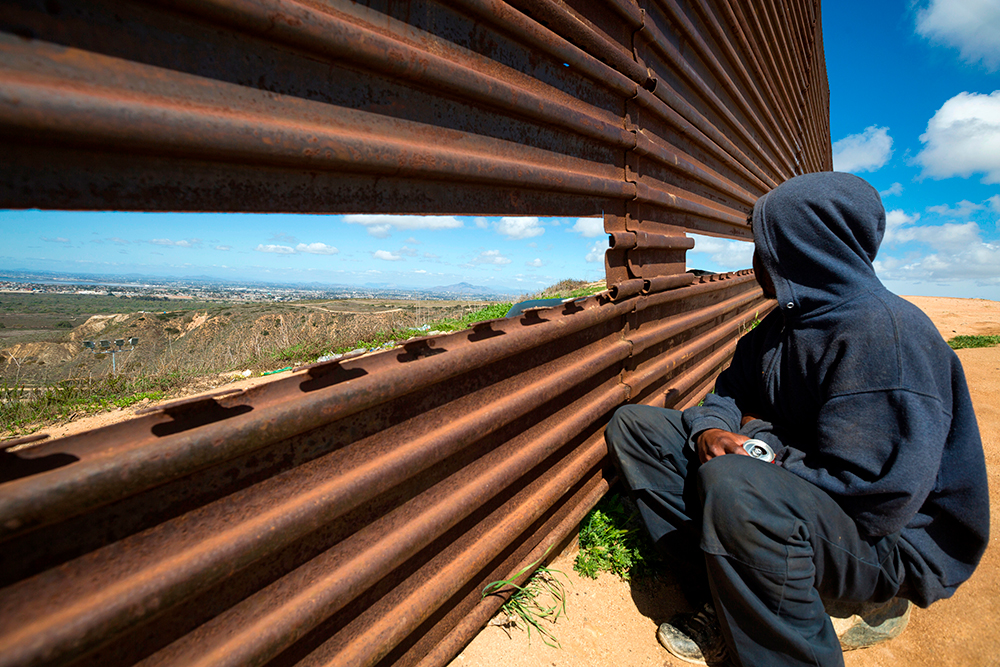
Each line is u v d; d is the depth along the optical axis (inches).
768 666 59.3
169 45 31.4
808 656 56.9
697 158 132.8
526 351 68.5
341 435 44.4
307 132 37.5
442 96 52.0
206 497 34.9
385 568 48.3
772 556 56.3
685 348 129.9
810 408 65.0
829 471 58.8
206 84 33.3
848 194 59.2
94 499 27.7
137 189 30.2
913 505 53.5
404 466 48.9
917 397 53.2
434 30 50.9
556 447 74.6
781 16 211.9
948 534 63.1
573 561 88.1
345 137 40.1
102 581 29.6
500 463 66.1
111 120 27.6
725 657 67.7
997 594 82.8
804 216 60.6
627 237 87.0
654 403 110.4
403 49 44.4
